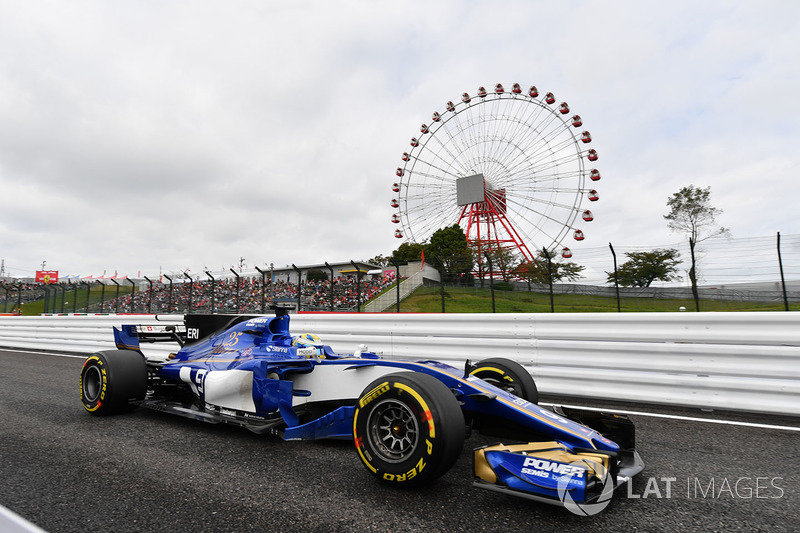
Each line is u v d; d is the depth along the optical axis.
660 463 2.88
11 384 5.79
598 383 4.66
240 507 2.22
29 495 2.37
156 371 4.40
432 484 2.52
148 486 2.49
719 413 4.14
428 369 2.92
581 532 1.98
